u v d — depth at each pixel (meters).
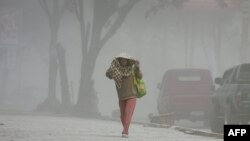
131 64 27.59
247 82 41.09
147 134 31.70
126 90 27.48
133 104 27.62
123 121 27.77
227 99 40.97
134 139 26.08
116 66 27.52
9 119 47.38
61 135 27.62
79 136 27.02
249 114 39.28
